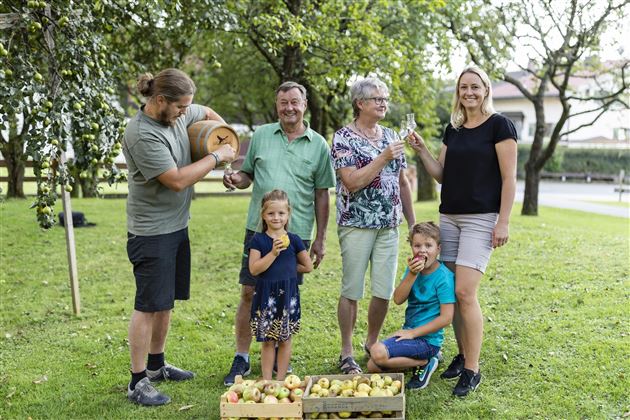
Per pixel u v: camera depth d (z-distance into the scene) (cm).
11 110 410
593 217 1380
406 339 374
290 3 869
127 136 349
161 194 361
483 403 356
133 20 631
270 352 372
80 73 456
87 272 745
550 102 4072
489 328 489
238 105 1802
